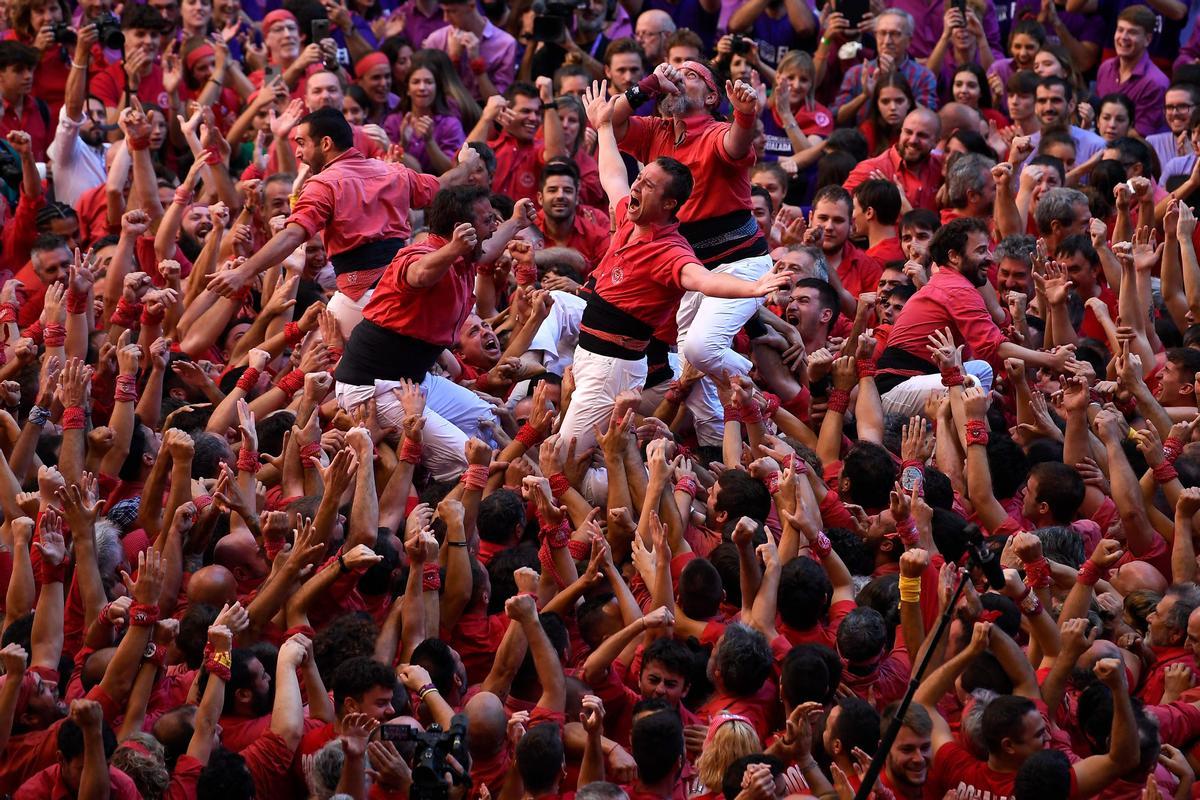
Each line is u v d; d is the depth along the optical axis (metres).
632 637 17.56
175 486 19.42
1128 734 16.52
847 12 38.44
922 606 18.94
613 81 34.38
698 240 23.48
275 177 28.23
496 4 38.84
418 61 34.19
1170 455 22.64
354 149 24.19
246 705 16.84
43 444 21.50
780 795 15.23
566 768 16.84
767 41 38.72
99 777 15.09
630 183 31.39
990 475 21.47
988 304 26.06
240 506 19.42
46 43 34.12
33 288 27.14
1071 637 17.67
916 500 19.83
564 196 28.88
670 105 23.19
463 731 14.83
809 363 23.80
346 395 22.20
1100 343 26.97
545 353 24.81
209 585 18.30
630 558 20.30
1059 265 26.45
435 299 21.92
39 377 23.22
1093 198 30.91
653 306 21.92
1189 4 40.53
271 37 34.75
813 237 27.88
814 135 35.94
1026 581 19.08
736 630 17.42
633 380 22.34
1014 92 35.28
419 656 17.20
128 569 19.02
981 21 40.50
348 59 36.34
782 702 17.64
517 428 24.06
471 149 25.88
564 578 19.31
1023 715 16.47
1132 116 36.78
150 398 22.22
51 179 30.41
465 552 18.59
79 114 31.36
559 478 21.06
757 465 20.25
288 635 18.12
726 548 19.34
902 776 16.53
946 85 38.47
